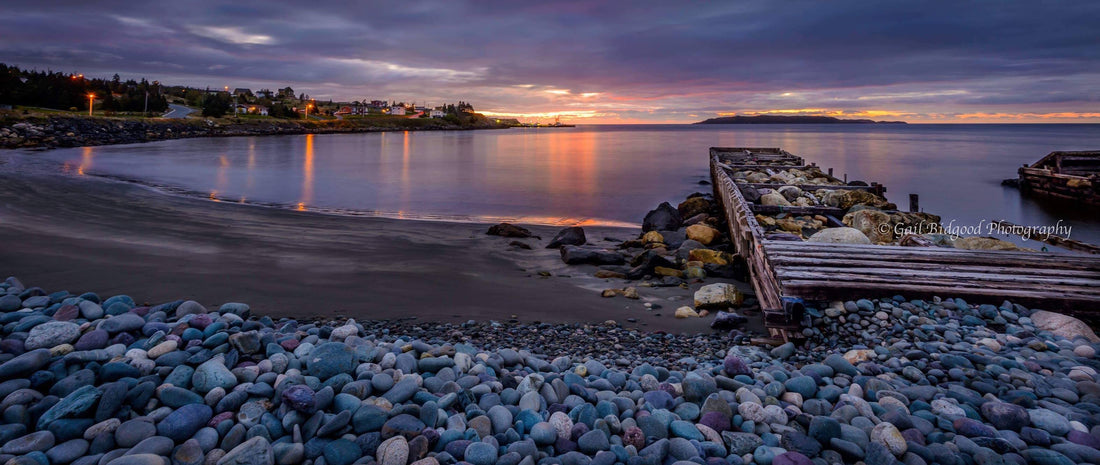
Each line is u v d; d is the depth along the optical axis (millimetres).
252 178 31234
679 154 60906
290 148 63875
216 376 3537
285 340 4469
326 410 3443
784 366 5129
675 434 3510
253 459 2881
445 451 3141
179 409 3193
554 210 21594
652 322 7582
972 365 4660
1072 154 26547
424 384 3912
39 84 96688
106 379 3533
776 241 8227
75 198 18453
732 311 7918
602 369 4832
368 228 15422
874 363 4863
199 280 8758
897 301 5918
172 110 124188
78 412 3100
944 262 6973
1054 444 3357
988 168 41031
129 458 2734
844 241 9461
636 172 38844
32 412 3168
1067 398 3994
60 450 2852
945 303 5812
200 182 28250
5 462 2725
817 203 16438
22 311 4895
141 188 23391
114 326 4332
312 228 15008
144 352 3893
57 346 3938
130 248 10805
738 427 3635
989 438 3346
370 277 9680
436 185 29672
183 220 15125
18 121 59375
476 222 17859
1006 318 5590
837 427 3416
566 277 10297
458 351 4723
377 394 3744
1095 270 6559
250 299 7969
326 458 3049
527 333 6949
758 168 27031
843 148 68438
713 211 19906
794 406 3848
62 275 8516
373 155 55188
